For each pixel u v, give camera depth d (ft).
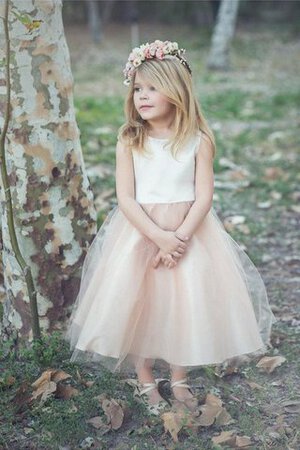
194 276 10.71
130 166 11.32
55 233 12.48
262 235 20.44
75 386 11.80
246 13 84.43
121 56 64.08
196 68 58.29
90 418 10.93
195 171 11.28
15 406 11.16
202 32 76.48
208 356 10.45
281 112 39.60
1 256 13.00
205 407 11.02
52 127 12.10
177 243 10.71
